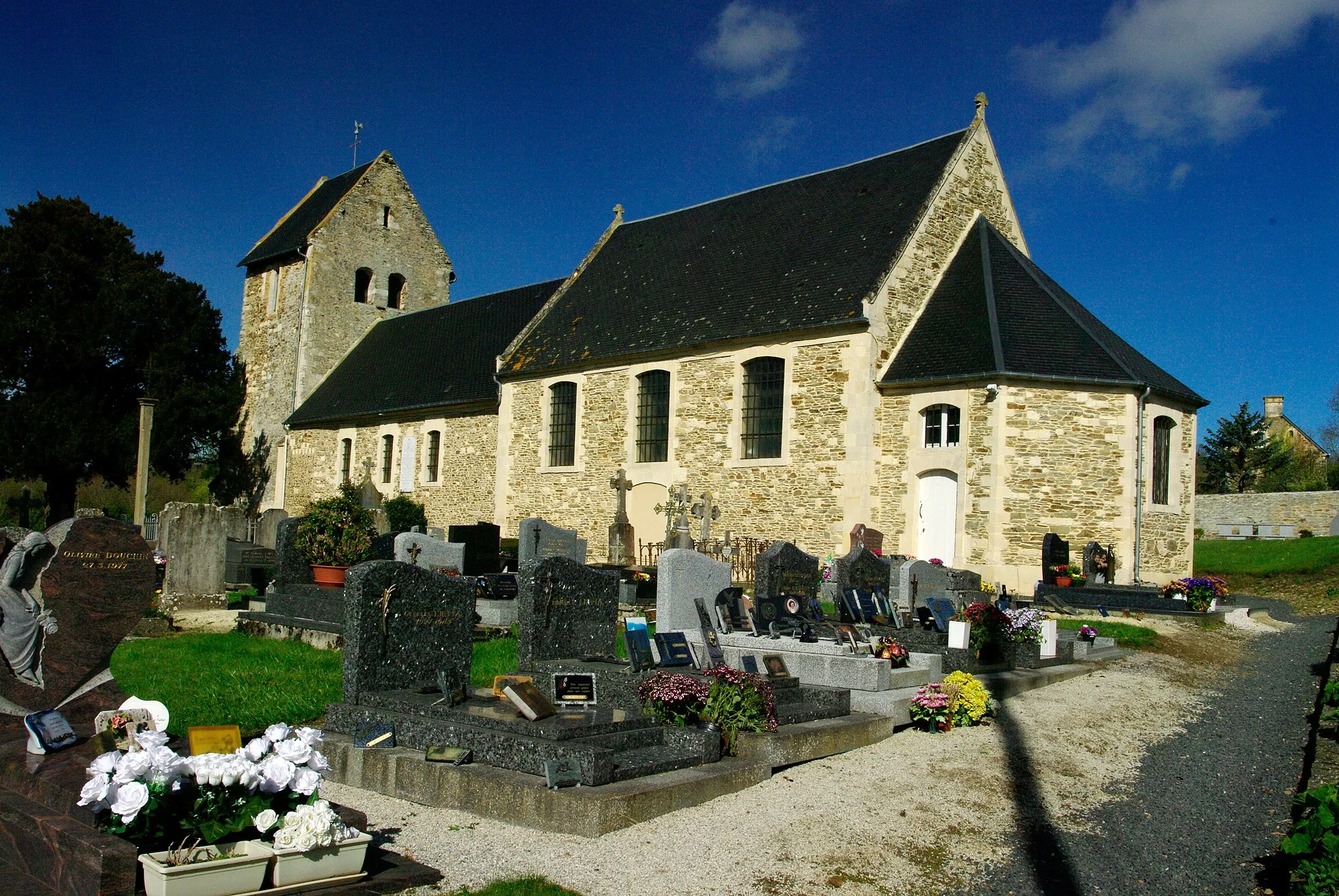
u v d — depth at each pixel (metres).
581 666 9.85
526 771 7.28
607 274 31.67
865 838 6.92
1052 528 20.97
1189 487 23.84
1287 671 14.40
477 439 31.92
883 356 22.69
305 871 5.50
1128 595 19.38
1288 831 7.20
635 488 26.56
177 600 18.27
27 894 5.28
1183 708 11.59
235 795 5.56
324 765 5.86
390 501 33.66
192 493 52.81
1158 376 23.12
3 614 7.26
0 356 38.16
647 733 8.05
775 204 29.02
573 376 28.59
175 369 39.59
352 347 41.72
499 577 16.55
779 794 7.75
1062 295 24.27
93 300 39.44
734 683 8.59
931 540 21.84
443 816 7.12
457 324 37.41
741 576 22.72
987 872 6.47
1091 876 6.43
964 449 21.38
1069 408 21.25
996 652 12.70
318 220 41.78
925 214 24.11
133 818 5.16
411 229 43.84
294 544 15.45
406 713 8.21
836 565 15.48
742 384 24.52
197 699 10.15
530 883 5.83
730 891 5.97
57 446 37.31
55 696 7.41
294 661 12.38
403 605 8.98
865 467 22.06
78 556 7.57
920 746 9.38
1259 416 54.03
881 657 11.05
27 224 39.16
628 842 6.63
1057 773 8.69
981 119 26.06
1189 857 6.81
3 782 6.31
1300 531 41.72
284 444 40.44
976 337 22.03
